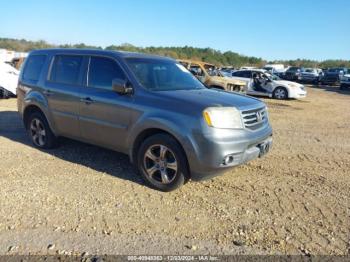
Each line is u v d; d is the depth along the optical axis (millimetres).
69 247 3268
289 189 4844
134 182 4871
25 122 6590
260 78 18625
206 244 3410
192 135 4199
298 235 3641
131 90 4812
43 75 6039
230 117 4293
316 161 6250
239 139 4293
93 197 4340
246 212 4098
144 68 5145
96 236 3469
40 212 3900
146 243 3385
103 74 5199
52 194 4375
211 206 4219
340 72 35188
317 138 8297
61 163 5555
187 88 5273
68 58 5742
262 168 5660
